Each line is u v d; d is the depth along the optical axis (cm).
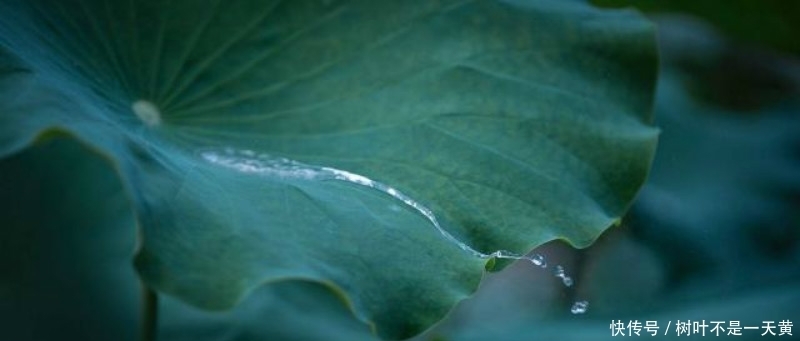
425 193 113
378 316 105
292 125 116
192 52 117
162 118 114
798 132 152
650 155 115
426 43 117
